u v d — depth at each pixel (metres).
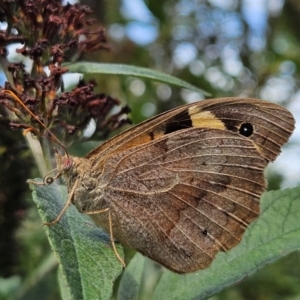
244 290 0.21
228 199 0.12
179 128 0.12
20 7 0.14
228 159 0.12
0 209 0.16
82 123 0.14
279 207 0.12
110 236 0.11
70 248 0.10
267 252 0.11
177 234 0.12
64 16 0.14
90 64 0.14
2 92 0.13
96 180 0.12
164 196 0.12
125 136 0.12
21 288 0.18
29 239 0.18
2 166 0.15
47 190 0.11
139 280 0.12
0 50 0.14
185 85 0.14
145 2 0.27
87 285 0.09
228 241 0.12
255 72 0.28
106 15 0.22
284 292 0.21
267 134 0.12
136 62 0.27
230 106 0.12
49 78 0.13
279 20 0.28
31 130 0.13
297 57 0.28
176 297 0.11
